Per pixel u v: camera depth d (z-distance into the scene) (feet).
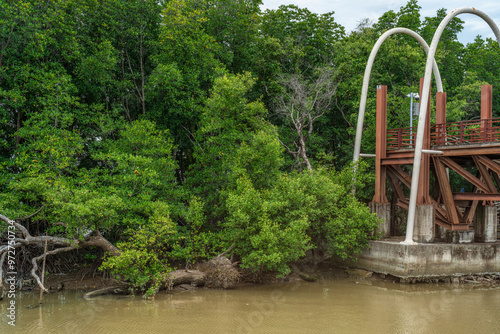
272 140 69.15
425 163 69.15
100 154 64.39
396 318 47.19
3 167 63.21
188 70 79.46
